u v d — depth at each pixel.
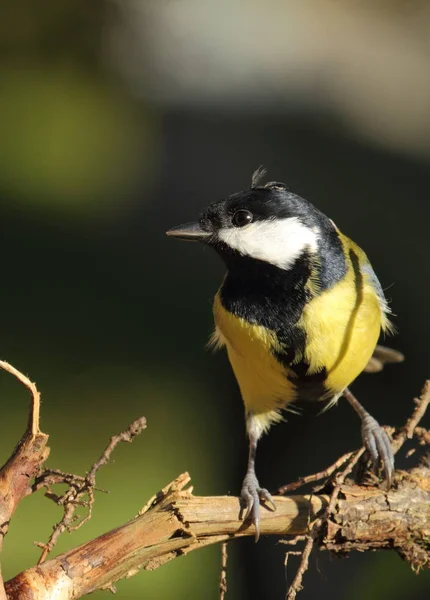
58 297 11.48
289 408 6.39
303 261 5.72
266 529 4.42
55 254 12.30
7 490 3.78
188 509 4.17
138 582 7.93
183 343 10.88
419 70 23.58
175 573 8.16
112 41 17.38
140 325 11.13
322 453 9.68
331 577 8.30
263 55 22.03
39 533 7.88
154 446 9.32
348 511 4.46
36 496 8.30
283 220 5.77
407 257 12.74
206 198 14.84
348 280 5.82
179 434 9.58
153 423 9.65
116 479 8.77
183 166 15.74
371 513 4.47
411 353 10.73
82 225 13.30
